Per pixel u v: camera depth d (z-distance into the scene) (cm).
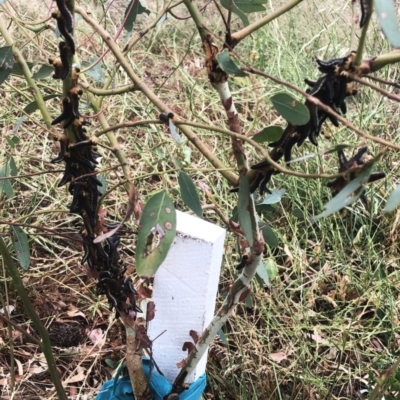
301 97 236
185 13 311
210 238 108
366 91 252
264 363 165
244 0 100
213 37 81
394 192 64
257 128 241
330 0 325
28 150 221
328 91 74
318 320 180
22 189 214
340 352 170
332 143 220
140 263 79
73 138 89
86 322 172
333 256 200
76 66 85
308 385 157
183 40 310
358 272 200
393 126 253
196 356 111
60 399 105
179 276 112
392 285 186
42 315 173
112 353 164
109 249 100
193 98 259
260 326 178
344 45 292
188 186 84
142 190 213
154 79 280
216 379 157
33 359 159
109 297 102
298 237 211
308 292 183
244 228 84
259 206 125
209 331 107
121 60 83
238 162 87
